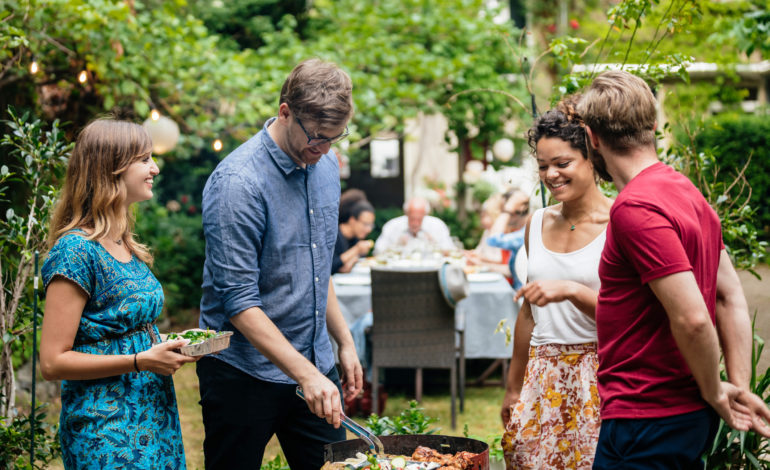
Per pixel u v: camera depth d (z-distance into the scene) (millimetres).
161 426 2168
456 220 11211
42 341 2035
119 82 6281
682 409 1707
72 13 5406
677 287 1589
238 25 11117
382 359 4781
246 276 2201
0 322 3053
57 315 2018
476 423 4824
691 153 3383
